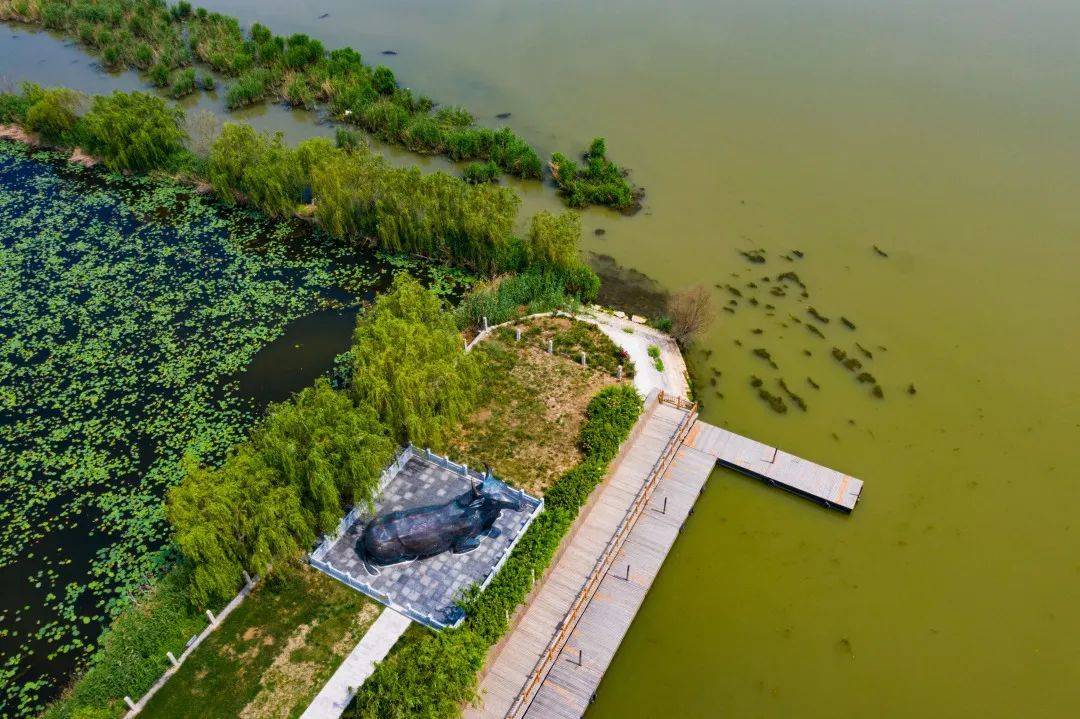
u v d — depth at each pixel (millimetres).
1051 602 37281
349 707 31328
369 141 71375
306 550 36312
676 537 39531
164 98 78625
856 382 47469
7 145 71312
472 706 32312
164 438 44438
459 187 55094
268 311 53000
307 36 83375
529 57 83688
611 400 42938
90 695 32094
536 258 52375
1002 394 46594
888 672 35000
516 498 37969
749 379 47750
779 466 42438
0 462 43438
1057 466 42844
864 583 38219
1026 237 57781
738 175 65188
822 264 55906
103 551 38750
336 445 36031
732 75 79562
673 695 34406
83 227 61094
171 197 64062
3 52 88375
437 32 89188
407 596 35000
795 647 35938
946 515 40812
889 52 82688
